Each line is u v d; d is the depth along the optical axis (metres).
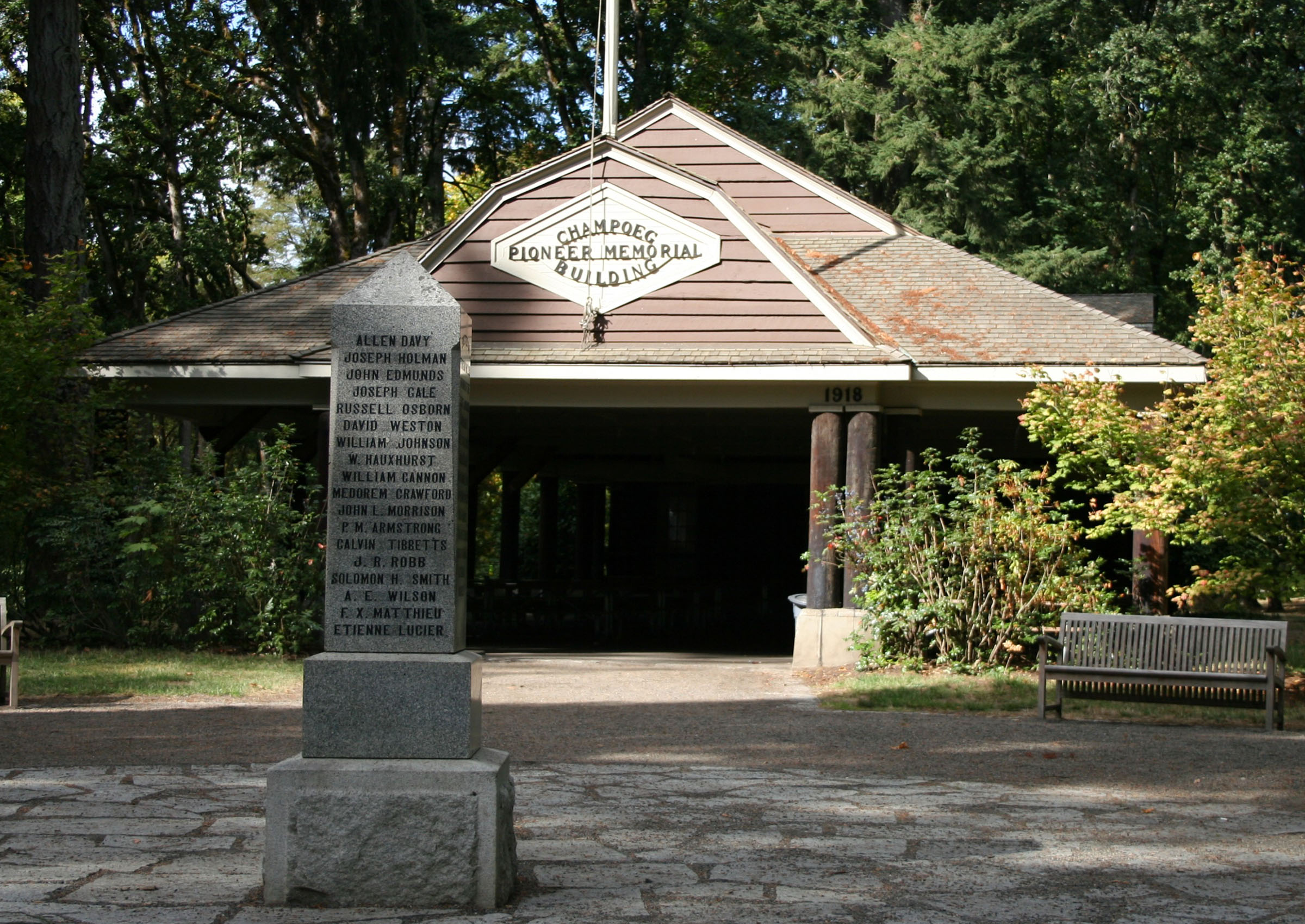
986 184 29.56
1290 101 32.00
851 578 14.55
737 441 21.70
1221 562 12.03
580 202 15.01
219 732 8.74
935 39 30.02
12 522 15.10
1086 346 14.85
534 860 5.27
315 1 25.52
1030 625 13.02
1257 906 4.67
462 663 4.77
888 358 14.20
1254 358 11.34
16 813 6.06
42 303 14.88
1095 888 4.90
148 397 16.05
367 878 4.57
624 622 22.20
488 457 21.09
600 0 29.91
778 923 4.38
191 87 28.53
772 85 34.84
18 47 27.56
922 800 6.59
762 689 12.14
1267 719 9.39
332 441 4.91
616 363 14.53
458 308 4.93
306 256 35.53
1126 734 9.15
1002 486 13.53
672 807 6.36
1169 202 34.00
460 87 34.19
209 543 14.92
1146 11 33.88
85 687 11.13
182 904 4.54
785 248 14.92
